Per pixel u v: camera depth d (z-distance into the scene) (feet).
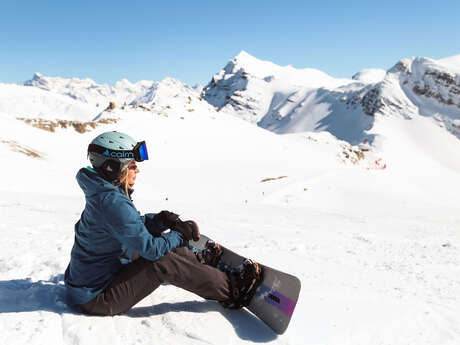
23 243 15.10
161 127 253.24
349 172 185.68
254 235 24.71
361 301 10.00
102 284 7.20
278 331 7.28
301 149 280.10
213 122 300.20
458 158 611.06
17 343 5.79
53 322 6.67
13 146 120.37
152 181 136.26
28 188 75.77
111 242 7.01
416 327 8.52
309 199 130.31
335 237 27.53
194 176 158.71
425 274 15.98
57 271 10.71
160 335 6.82
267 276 7.91
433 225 49.29
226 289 7.83
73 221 24.18
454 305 10.77
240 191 136.05
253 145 259.60
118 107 269.64
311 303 9.49
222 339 6.94
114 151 6.72
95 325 6.88
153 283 7.27
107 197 6.60
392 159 543.39
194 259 7.64
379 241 26.81
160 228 7.66
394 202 133.08
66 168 114.32
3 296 7.98
